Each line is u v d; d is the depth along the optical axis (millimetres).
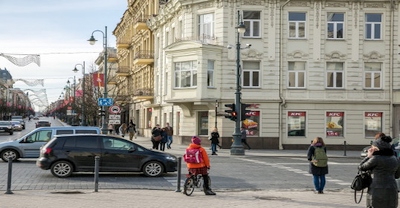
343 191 16266
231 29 38969
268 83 39188
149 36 56250
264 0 39188
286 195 15016
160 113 50062
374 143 9484
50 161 18828
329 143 39375
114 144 19344
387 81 39719
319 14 39375
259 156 31922
